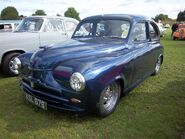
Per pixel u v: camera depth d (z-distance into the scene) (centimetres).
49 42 821
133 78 533
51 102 438
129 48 530
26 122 448
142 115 480
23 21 855
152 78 725
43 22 821
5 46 725
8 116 470
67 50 475
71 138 400
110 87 462
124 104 529
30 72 462
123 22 559
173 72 805
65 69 418
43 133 412
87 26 599
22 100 543
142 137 405
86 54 462
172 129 429
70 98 414
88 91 409
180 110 507
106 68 433
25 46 764
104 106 454
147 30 627
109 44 519
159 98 569
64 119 457
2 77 742
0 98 558
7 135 405
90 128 430
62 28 866
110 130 425
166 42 1950
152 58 649
